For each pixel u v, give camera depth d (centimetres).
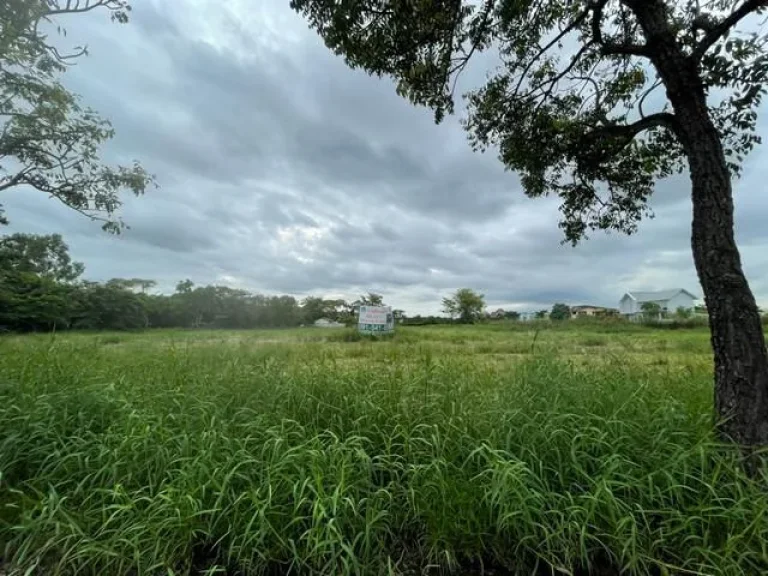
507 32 348
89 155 812
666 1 329
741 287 243
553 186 427
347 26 300
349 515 211
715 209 249
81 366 399
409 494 224
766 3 246
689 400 312
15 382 326
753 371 236
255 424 271
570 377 339
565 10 334
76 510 221
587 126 368
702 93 262
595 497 195
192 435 260
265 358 443
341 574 187
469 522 209
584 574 201
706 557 188
